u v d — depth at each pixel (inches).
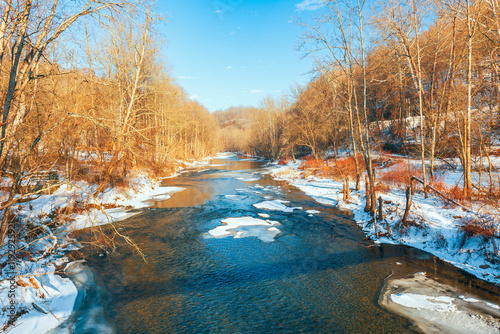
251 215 645.3
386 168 994.1
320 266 374.6
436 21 689.6
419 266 361.7
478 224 380.8
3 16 215.9
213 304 289.6
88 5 251.9
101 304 289.6
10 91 223.1
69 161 633.6
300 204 746.8
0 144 228.7
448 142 754.8
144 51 732.0
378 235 472.4
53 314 259.6
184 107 1720.0
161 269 371.9
